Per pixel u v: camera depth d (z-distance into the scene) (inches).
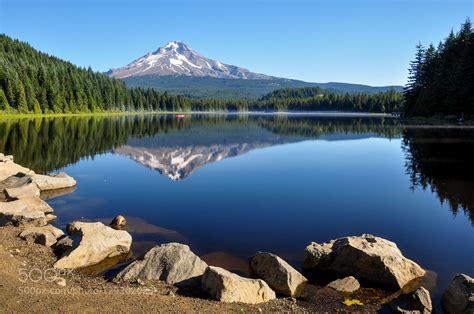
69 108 4394.7
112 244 458.0
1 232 497.4
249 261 433.7
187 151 1453.0
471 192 779.4
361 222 596.7
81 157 1291.8
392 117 4512.8
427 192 783.7
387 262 400.2
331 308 347.6
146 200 727.7
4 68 3764.8
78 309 303.3
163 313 305.9
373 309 347.3
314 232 551.5
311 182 891.4
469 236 538.0
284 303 351.3
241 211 654.5
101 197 751.1
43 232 482.6
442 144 1529.3
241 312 321.7
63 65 5521.7
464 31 3002.0
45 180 808.9
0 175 841.5
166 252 406.3
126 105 5895.7
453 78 2645.2
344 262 422.0
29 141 1669.5
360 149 1498.5
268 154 1370.6
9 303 306.2
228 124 3312.0
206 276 361.1
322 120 3971.5
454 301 336.5
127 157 1302.9
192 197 752.3
